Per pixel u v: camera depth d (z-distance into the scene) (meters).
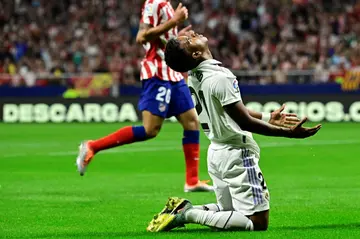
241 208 9.11
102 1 49.22
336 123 35.44
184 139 14.16
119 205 12.30
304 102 36.81
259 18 46.78
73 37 47.22
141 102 13.70
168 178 16.53
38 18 48.94
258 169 9.17
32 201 12.80
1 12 49.03
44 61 45.59
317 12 46.03
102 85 40.19
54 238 9.23
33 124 38.72
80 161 12.56
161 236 9.06
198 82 9.16
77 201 12.79
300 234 9.02
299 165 18.78
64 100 40.03
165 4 13.98
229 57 43.38
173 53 9.21
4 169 18.53
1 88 41.22
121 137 12.91
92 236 9.34
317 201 12.47
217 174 9.32
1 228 10.09
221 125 9.02
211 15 47.34
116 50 45.28
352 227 9.71
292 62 41.88
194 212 9.23
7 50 45.75
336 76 38.03
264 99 37.34
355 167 18.22
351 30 44.75
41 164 19.66
